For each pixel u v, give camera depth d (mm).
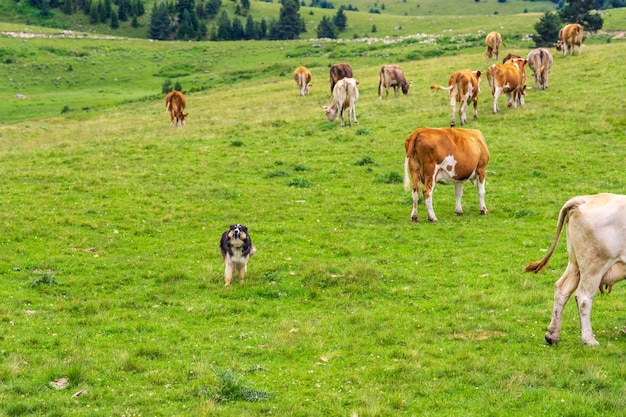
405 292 13852
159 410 8711
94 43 113375
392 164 25625
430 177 19062
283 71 76688
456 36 88438
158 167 25391
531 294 13273
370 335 11578
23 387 9320
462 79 29656
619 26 97125
